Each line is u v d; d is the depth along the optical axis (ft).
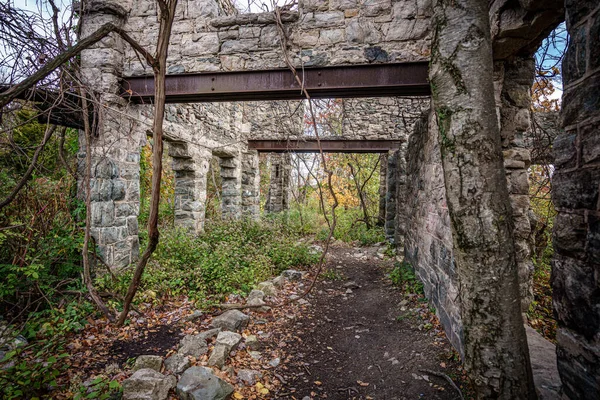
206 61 12.81
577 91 4.26
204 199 22.12
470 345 5.46
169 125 17.43
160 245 15.87
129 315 10.89
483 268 5.20
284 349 9.96
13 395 6.34
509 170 9.79
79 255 12.20
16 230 10.62
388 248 24.91
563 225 4.52
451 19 5.30
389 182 27.89
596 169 3.91
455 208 5.41
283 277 16.29
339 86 11.94
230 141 25.67
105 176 12.87
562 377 4.57
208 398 6.89
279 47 12.25
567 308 4.46
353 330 11.39
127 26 13.41
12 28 7.03
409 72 11.53
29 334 8.87
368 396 7.87
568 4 4.42
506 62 9.93
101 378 7.00
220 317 10.88
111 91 12.89
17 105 8.74
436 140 12.11
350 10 11.75
